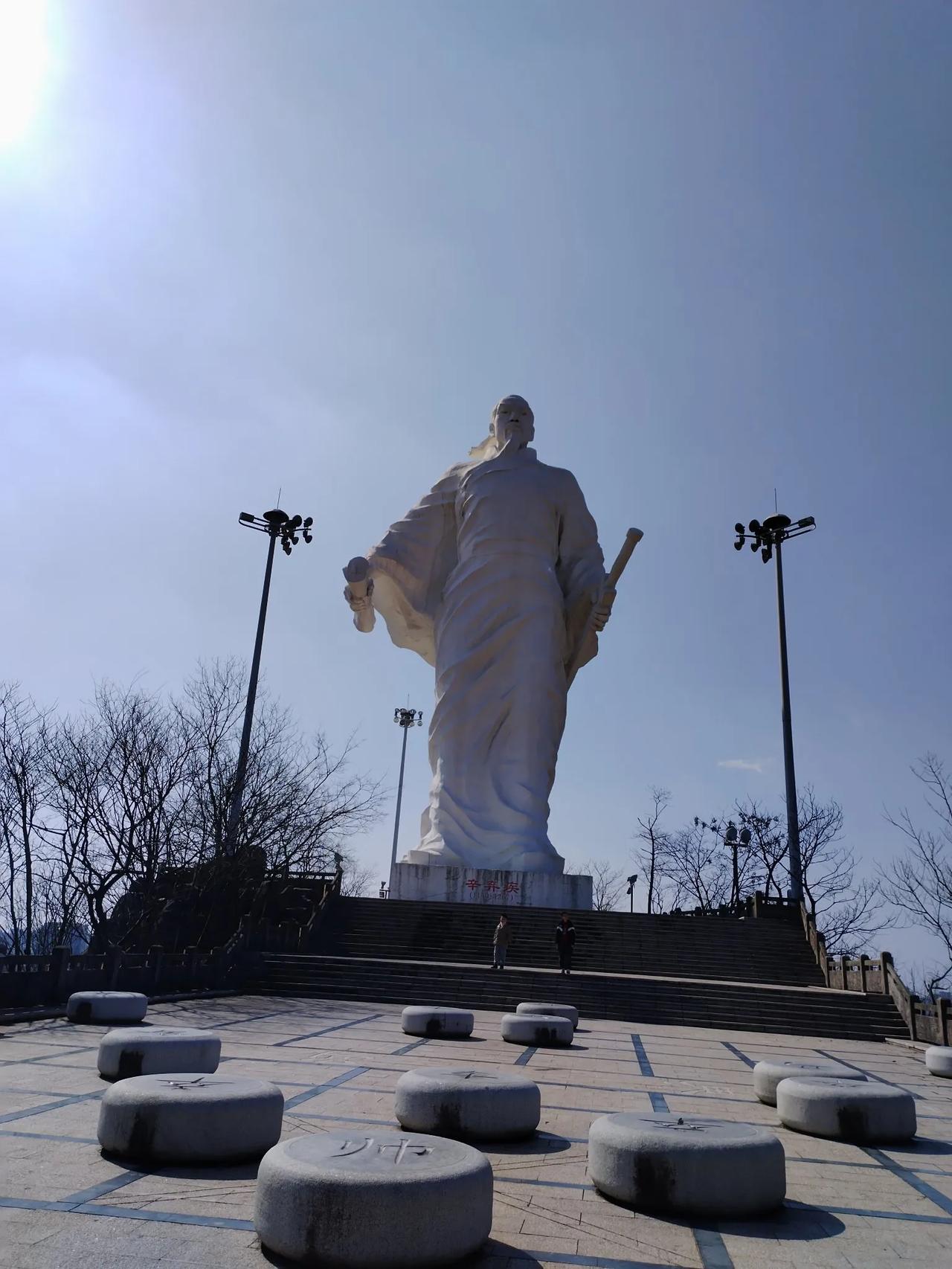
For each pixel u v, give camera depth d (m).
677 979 26.34
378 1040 15.70
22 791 29.31
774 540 37.84
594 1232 6.20
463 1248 5.45
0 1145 7.53
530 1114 8.76
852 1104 9.55
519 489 41.19
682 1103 11.12
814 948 29.50
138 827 29.80
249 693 33.22
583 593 40.62
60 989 17.38
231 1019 17.80
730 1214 6.57
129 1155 7.21
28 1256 5.26
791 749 35.12
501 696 39.31
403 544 41.31
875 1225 6.62
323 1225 5.20
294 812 33.25
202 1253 5.41
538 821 38.00
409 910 32.22
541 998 23.11
